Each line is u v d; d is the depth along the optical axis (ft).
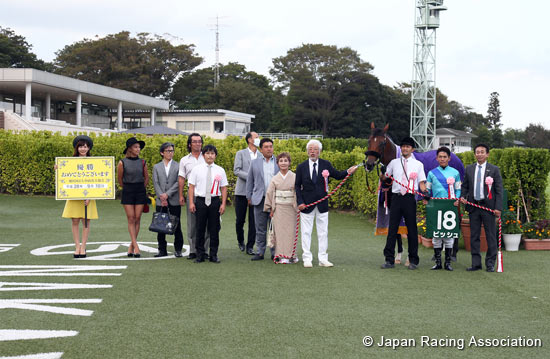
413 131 194.29
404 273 25.79
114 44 205.98
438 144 258.37
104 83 205.98
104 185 28.35
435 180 27.02
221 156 56.08
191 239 28.84
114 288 22.07
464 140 265.54
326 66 219.41
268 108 230.68
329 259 29.32
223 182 28.12
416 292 22.03
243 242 32.12
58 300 20.13
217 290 21.91
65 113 146.72
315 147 26.96
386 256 27.09
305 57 225.76
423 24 191.01
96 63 203.10
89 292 21.39
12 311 18.72
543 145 261.65
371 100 226.58
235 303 19.97
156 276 24.36
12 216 44.06
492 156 36.19
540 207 34.09
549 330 17.39
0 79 110.22
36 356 14.58
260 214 29.09
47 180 57.93
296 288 22.41
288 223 27.78
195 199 27.73
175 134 86.12
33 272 24.93
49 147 57.67
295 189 27.48
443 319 18.39
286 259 27.89
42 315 18.30
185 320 17.87
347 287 22.71
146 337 16.20
